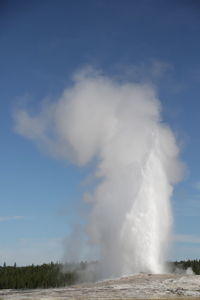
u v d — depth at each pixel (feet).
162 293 251.60
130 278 306.76
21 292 307.99
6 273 434.30
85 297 247.29
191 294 247.91
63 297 253.03
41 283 406.62
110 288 272.10
